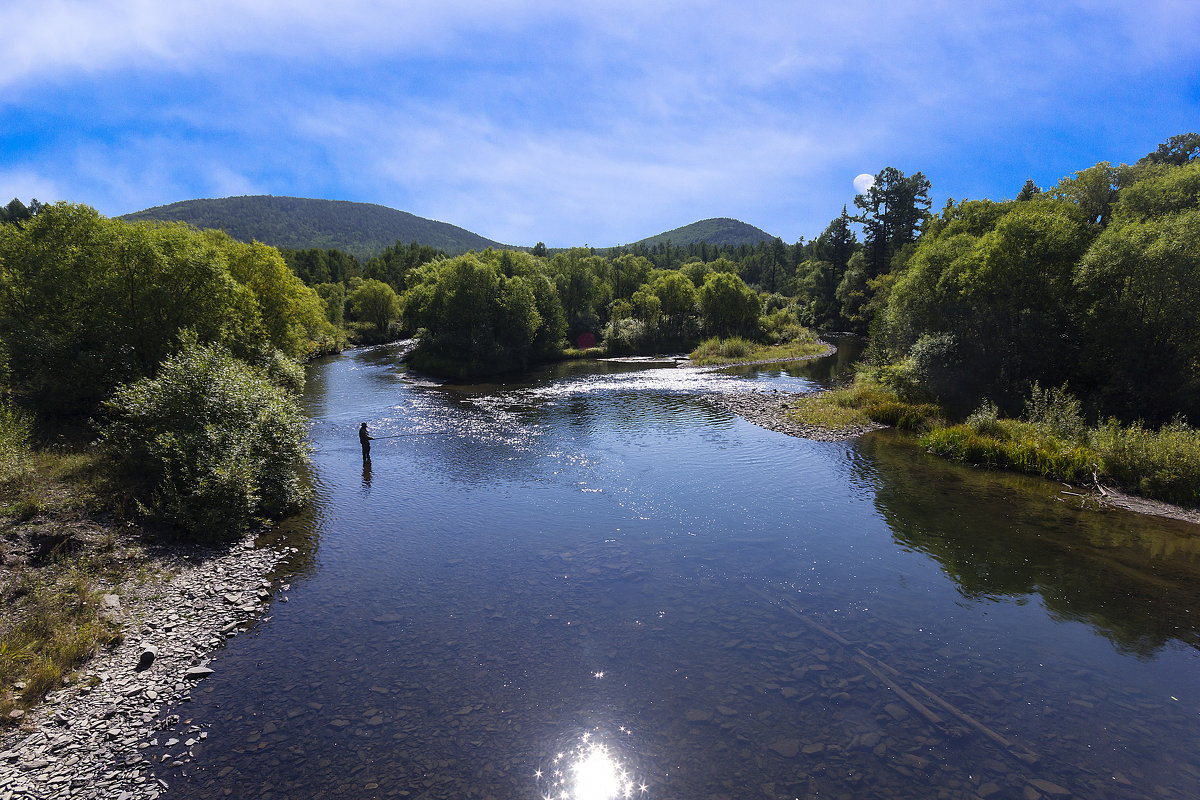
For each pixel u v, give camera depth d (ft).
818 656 33.76
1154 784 24.30
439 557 47.75
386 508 59.67
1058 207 110.63
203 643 34.60
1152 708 29.27
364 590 41.91
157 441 51.08
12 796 22.89
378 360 209.67
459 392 137.80
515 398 128.47
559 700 29.76
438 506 60.23
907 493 63.77
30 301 75.25
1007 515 57.11
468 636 35.81
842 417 99.91
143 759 25.27
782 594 41.32
